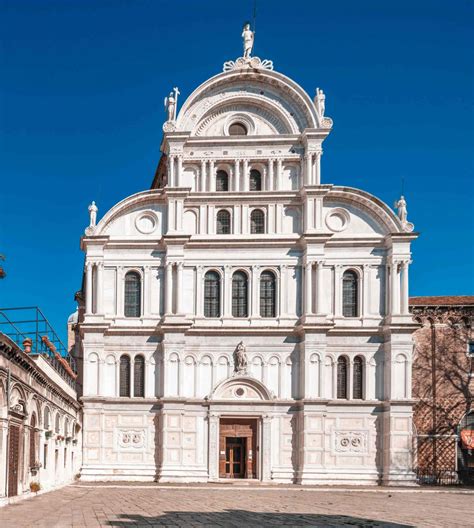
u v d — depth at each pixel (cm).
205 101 6044
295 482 5538
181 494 4575
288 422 5644
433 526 2819
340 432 5622
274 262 5822
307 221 5784
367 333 5725
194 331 5703
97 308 5722
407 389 5566
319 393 5559
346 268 5831
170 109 5956
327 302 5784
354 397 5684
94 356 5678
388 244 5806
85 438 5566
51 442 4341
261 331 5706
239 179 5953
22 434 3481
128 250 5844
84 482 5375
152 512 3253
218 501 4016
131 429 5612
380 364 5716
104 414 5625
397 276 5725
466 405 6216
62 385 4934
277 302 5778
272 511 3431
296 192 5869
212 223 5872
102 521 2794
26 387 3481
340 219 5931
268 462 5562
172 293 5734
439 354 6306
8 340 2950
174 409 5547
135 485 5191
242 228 5869
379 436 5628
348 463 5588
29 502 3456
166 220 5881
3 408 3092
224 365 5706
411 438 5516
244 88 6084
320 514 3297
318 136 5859
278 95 6072
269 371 5709
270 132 6050
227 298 5784
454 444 6153
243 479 5594
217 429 5594
